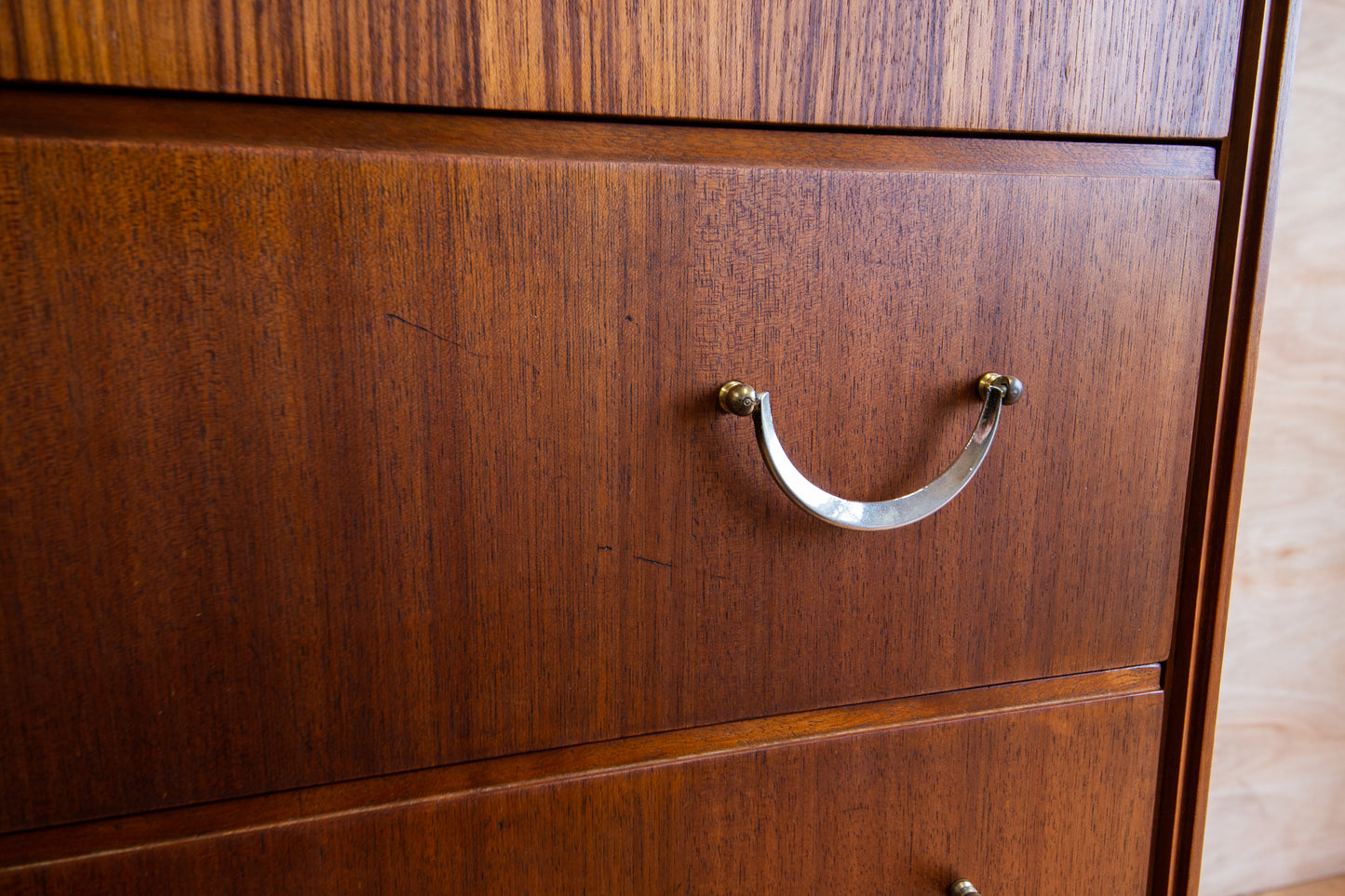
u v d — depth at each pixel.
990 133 0.37
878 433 0.38
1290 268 0.69
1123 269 0.40
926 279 0.37
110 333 0.28
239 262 0.29
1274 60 0.40
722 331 0.35
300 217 0.29
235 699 0.32
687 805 0.38
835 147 0.36
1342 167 0.69
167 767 0.31
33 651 0.29
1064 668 0.43
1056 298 0.39
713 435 0.35
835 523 0.34
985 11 0.36
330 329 0.30
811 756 0.39
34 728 0.30
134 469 0.29
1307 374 0.72
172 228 0.28
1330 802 0.81
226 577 0.31
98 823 0.31
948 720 0.41
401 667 0.33
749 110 0.34
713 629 0.37
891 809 0.41
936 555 0.40
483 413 0.33
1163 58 0.39
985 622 0.41
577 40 0.32
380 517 0.32
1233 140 0.41
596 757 0.37
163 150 0.28
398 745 0.34
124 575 0.30
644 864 0.38
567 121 0.33
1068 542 0.42
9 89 0.27
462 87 0.31
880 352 0.37
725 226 0.34
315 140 0.30
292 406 0.30
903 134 0.37
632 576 0.35
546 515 0.34
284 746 0.33
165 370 0.29
